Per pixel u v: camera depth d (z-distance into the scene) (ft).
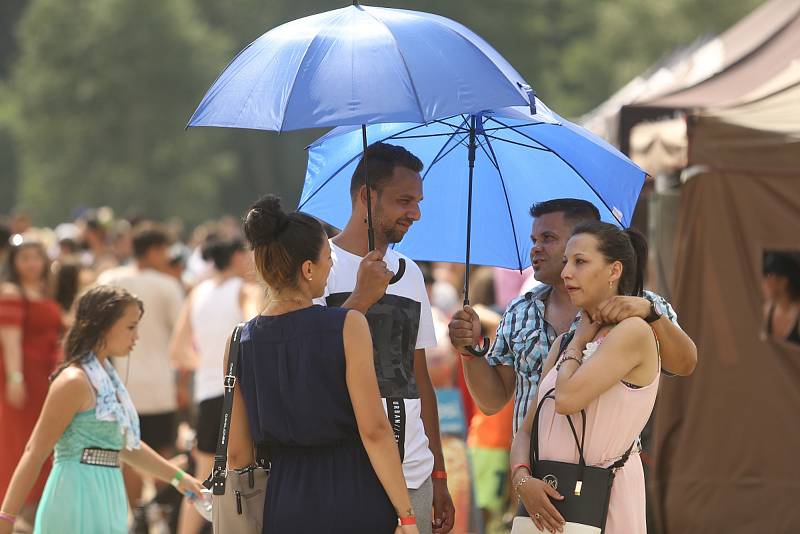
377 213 41.52
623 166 43.50
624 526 37.65
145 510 74.64
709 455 62.85
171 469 51.88
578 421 37.65
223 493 37.17
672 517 63.41
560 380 37.37
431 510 41.47
